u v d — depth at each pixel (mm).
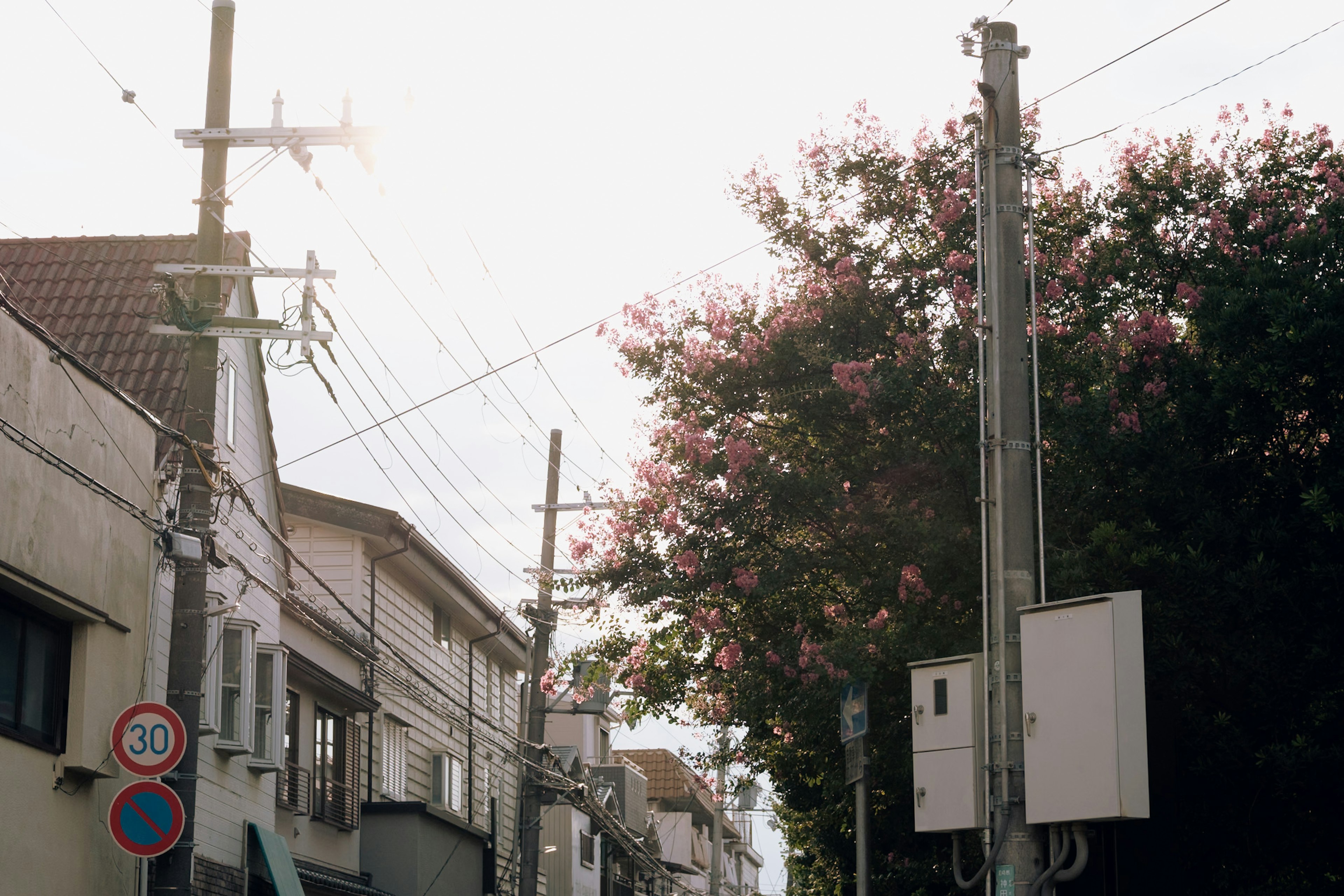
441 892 25875
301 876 19828
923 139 15820
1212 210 14695
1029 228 9875
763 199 16141
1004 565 8977
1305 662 11523
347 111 13336
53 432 13797
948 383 14719
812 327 15375
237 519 19141
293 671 21484
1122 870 8703
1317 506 11461
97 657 14477
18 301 19312
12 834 12836
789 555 14703
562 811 37562
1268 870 12039
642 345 16484
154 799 12164
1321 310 12109
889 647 13266
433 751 29766
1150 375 13945
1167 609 11977
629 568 15922
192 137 13469
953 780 8891
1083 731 8109
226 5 13867
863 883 11258
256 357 20047
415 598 29016
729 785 19672
